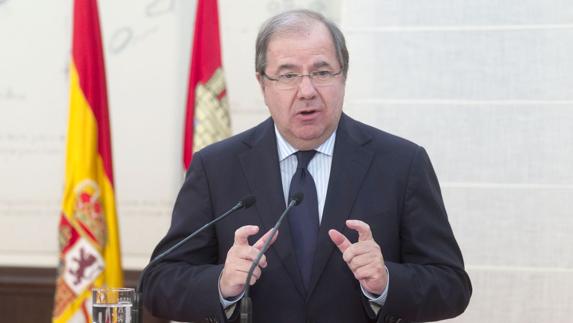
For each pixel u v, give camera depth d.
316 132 6.92
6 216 13.60
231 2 13.05
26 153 13.58
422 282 6.73
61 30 13.52
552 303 10.76
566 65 10.73
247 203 6.58
